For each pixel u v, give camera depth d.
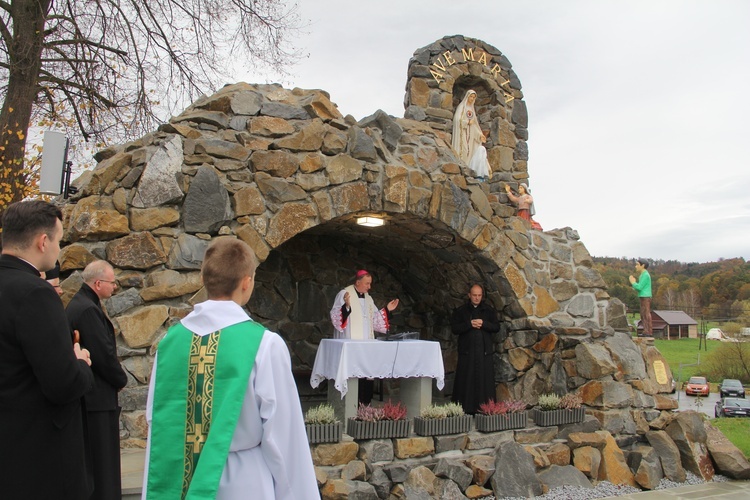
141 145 5.48
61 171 5.04
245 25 9.41
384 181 6.52
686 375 32.38
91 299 3.54
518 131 9.71
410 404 6.68
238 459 1.97
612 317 8.03
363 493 5.52
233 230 5.64
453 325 7.71
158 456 2.04
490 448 6.47
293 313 8.68
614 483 6.62
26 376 2.25
